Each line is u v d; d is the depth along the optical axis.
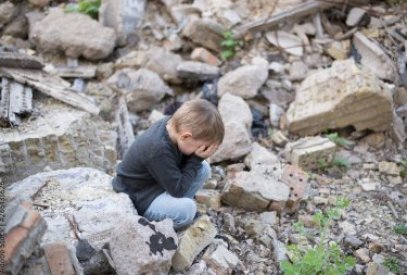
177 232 3.01
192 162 2.94
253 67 4.82
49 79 4.32
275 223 3.48
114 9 5.50
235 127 4.13
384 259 3.18
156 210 3.00
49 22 5.31
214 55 5.34
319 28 5.38
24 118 3.76
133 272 2.54
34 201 2.98
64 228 2.78
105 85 5.00
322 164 4.11
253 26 5.29
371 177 4.06
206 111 2.79
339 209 3.62
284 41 5.29
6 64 4.19
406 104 4.64
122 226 2.65
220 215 3.55
